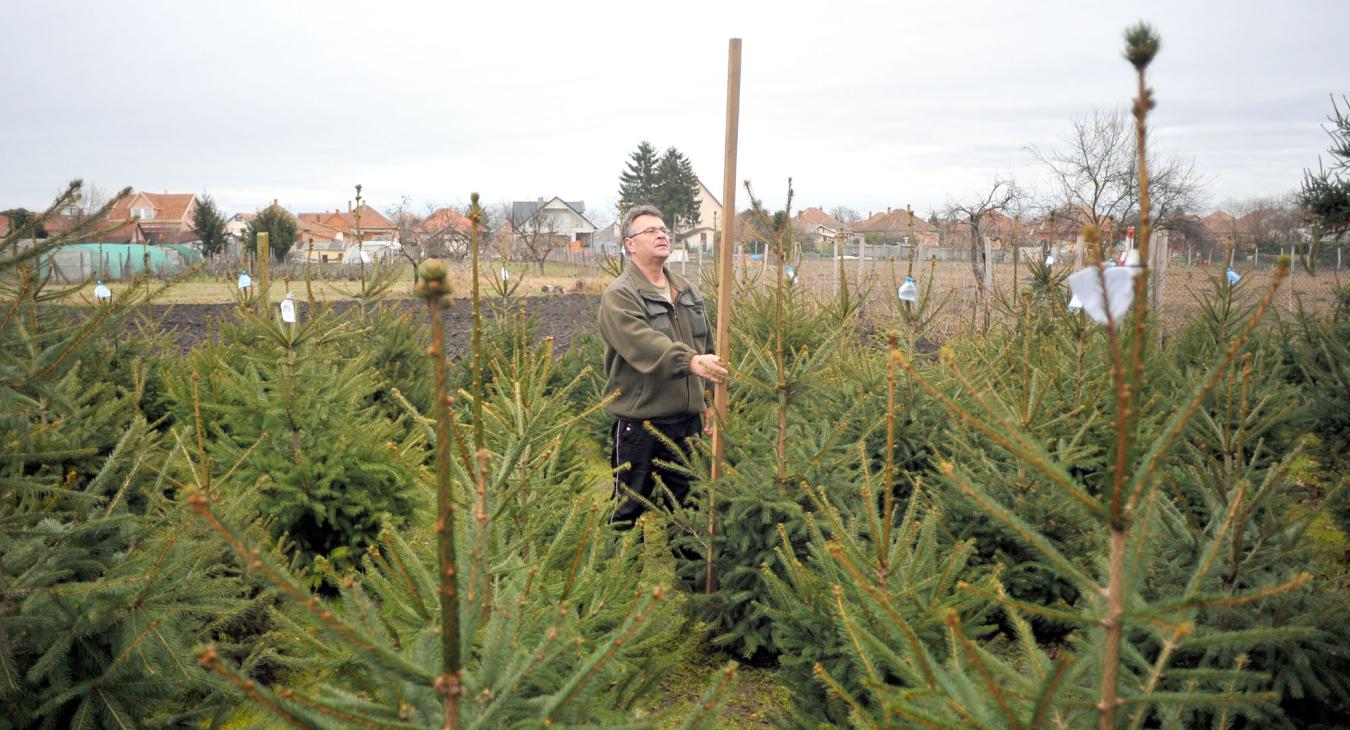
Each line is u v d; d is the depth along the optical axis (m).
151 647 2.76
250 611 3.70
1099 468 4.59
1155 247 8.45
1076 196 21.98
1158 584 2.77
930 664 1.82
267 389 5.14
